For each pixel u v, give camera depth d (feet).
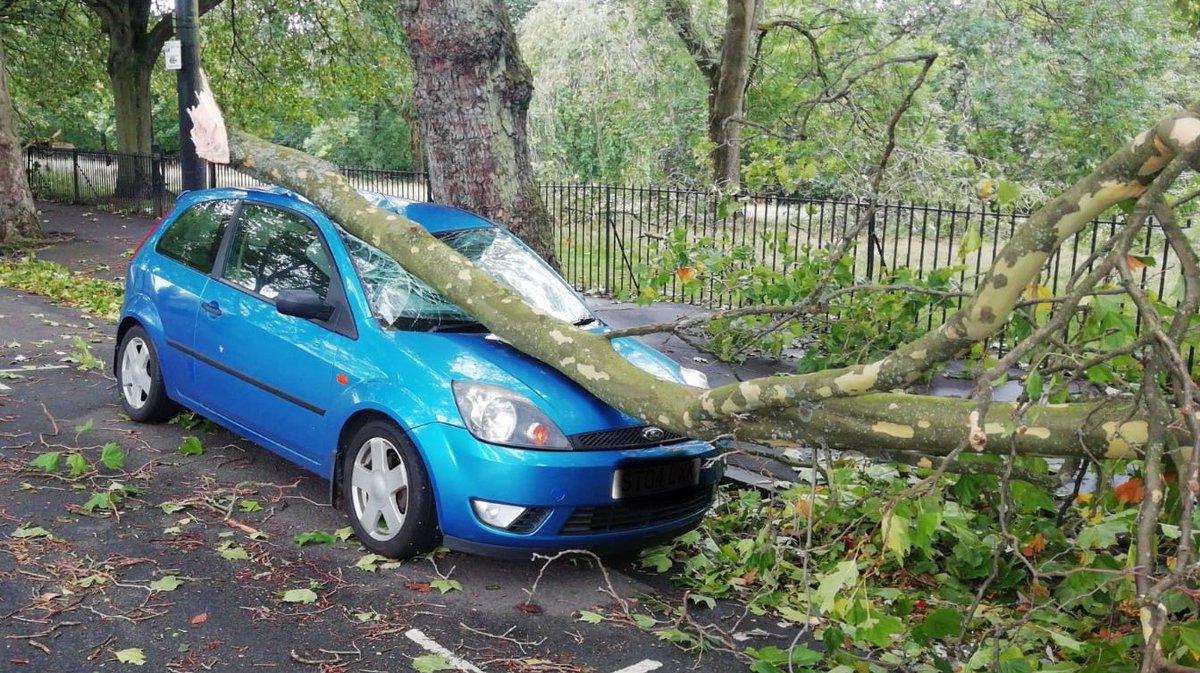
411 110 131.13
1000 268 9.62
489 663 12.67
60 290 39.58
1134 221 8.88
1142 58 63.67
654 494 15.42
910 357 10.63
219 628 13.07
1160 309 12.93
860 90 56.49
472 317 16.72
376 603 14.16
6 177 54.13
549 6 82.53
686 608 14.88
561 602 14.80
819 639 14.16
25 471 18.47
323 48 93.04
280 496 18.21
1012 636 12.32
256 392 18.07
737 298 32.45
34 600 13.42
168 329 20.61
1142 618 8.09
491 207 29.17
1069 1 62.90
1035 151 65.77
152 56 88.69
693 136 68.74
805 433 12.45
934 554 16.37
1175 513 11.60
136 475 18.71
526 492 14.34
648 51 74.74
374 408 15.40
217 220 20.56
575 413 14.93
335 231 17.92
